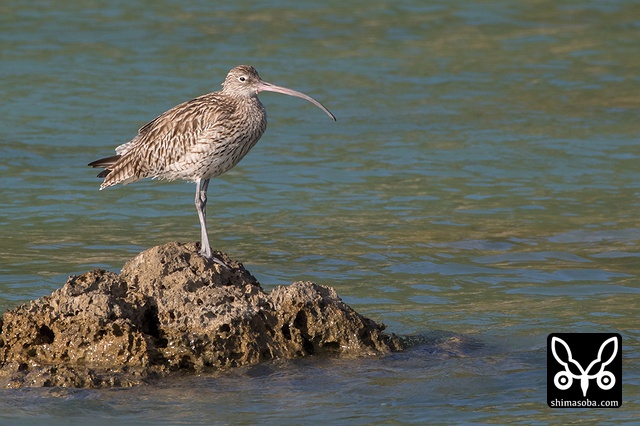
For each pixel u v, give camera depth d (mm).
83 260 15992
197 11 33125
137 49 28922
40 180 20047
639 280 15453
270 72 27391
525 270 15922
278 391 11180
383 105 25312
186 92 25469
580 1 34906
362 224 18016
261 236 17375
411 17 33156
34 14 31969
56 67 27109
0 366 11516
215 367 11594
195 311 11703
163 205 18953
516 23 32781
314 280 15398
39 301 11828
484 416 10719
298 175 20625
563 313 14000
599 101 25859
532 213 18688
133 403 10852
